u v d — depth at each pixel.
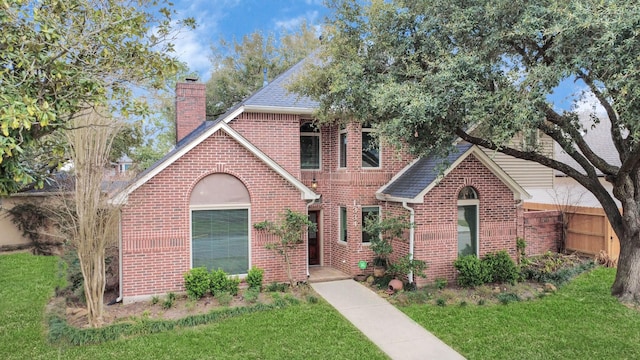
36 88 6.46
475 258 13.06
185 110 18.23
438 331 9.55
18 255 18.44
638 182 11.41
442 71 9.08
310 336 9.26
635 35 6.97
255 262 13.04
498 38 9.09
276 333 9.41
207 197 12.60
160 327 9.66
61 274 14.43
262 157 12.96
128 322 9.80
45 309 10.98
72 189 11.16
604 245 15.49
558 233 17.16
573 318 10.17
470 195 13.94
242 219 12.98
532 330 9.49
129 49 7.50
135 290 11.77
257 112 14.52
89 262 9.66
